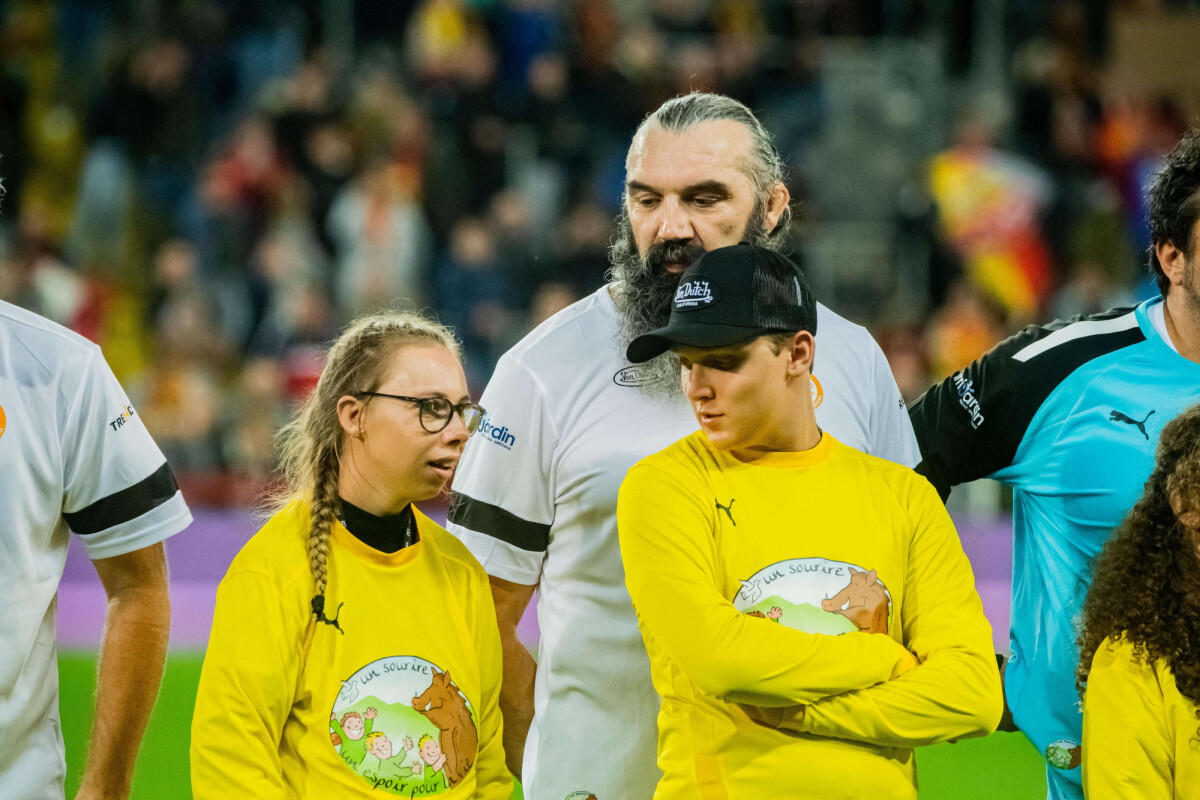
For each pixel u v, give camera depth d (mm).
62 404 9766
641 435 10492
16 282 39750
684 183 10086
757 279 9117
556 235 41125
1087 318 11344
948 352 39656
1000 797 19734
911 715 8750
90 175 42906
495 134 42219
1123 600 9711
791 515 9336
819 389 10727
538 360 10797
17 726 9570
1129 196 42312
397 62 44938
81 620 28656
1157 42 40438
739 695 8664
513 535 10836
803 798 8781
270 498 11016
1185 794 9320
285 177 41656
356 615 9234
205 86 44344
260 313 40062
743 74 43469
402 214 40625
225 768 8734
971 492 34031
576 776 10562
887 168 44188
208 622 28938
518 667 11055
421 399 9258
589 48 43156
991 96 45594
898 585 9375
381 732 9047
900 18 45938
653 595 9055
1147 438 10758
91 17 45594
